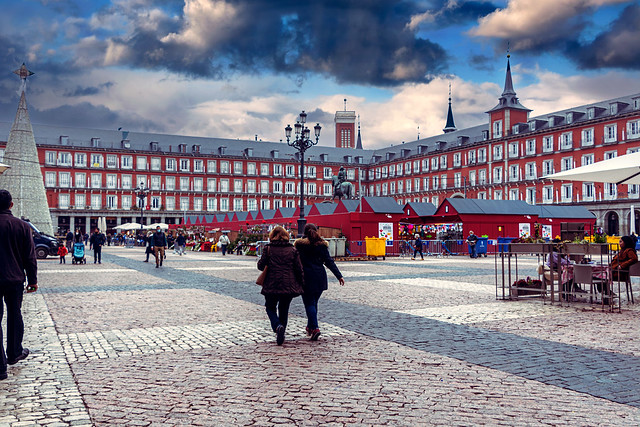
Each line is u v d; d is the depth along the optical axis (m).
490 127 75.94
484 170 75.88
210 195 89.00
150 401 4.88
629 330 8.18
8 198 5.98
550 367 6.01
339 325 8.64
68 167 79.31
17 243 5.91
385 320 9.10
